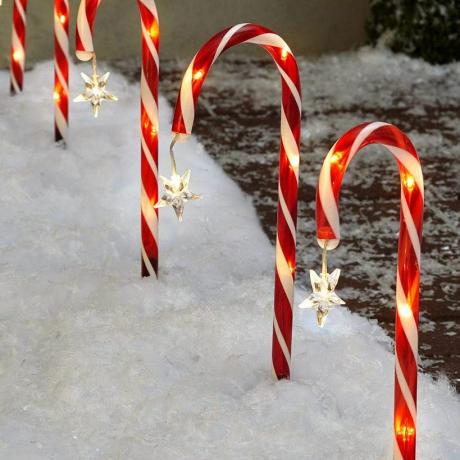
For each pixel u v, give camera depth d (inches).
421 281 204.5
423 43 360.8
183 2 362.0
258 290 183.2
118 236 210.2
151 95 178.9
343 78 347.9
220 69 354.3
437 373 168.4
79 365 152.7
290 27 373.1
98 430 141.2
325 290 125.4
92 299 177.0
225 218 220.1
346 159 112.4
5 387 151.7
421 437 139.3
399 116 311.1
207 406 143.6
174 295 181.0
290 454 134.3
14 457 136.1
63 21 242.5
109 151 249.1
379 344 173.6
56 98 247.8
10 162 239.1
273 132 294.8
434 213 240.4
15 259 195.9
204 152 261.4
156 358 155.8
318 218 112.6
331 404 145.7
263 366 157.1
